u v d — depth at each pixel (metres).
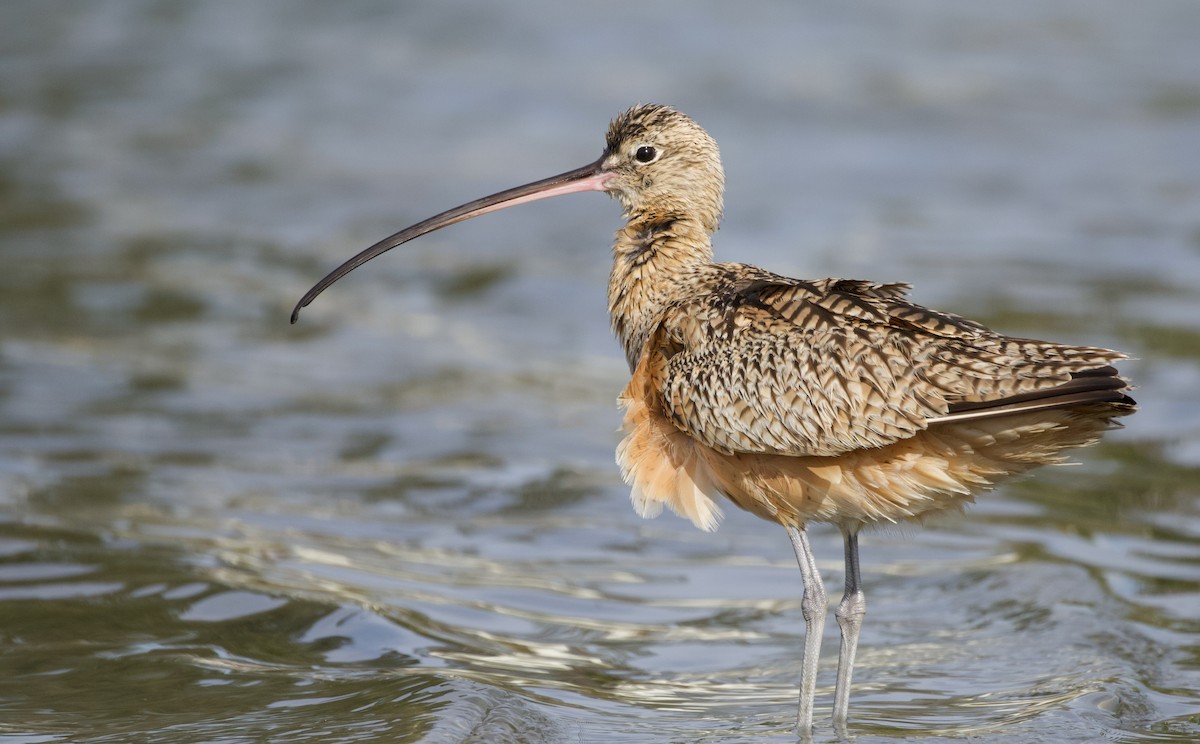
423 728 8.86
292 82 30.77
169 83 30.53
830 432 9.02
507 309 19.80
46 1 35.97
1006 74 32.56
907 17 37.28
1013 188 25.28
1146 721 9.45
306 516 13.16
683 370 9.71
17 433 14.83
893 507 9.24
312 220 23.22
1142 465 14.60
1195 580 11.96
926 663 10.60
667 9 36.97
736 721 9.52
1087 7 38.78
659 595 11.88
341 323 19.09
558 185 11.52
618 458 10.02
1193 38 35.97
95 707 9.34
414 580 11.85
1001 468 8.99
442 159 26.16
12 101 28.89
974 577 12.16
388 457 14.80
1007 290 19.84
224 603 11.08
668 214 11.16
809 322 9.32
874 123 28.92
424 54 32.81
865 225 23.16
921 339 8.98
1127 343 17.72
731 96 30.20
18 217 22.75
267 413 15.88
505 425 15.85
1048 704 9.71
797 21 36.47
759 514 9.84
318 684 9.72
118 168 25.45
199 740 8.80
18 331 17.98
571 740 9.01
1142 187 25.38
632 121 11.35
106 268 20.62
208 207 23.70
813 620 9.55
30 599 10.99
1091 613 11.28
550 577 12.13
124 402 15.97
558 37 34.25
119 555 11.90
